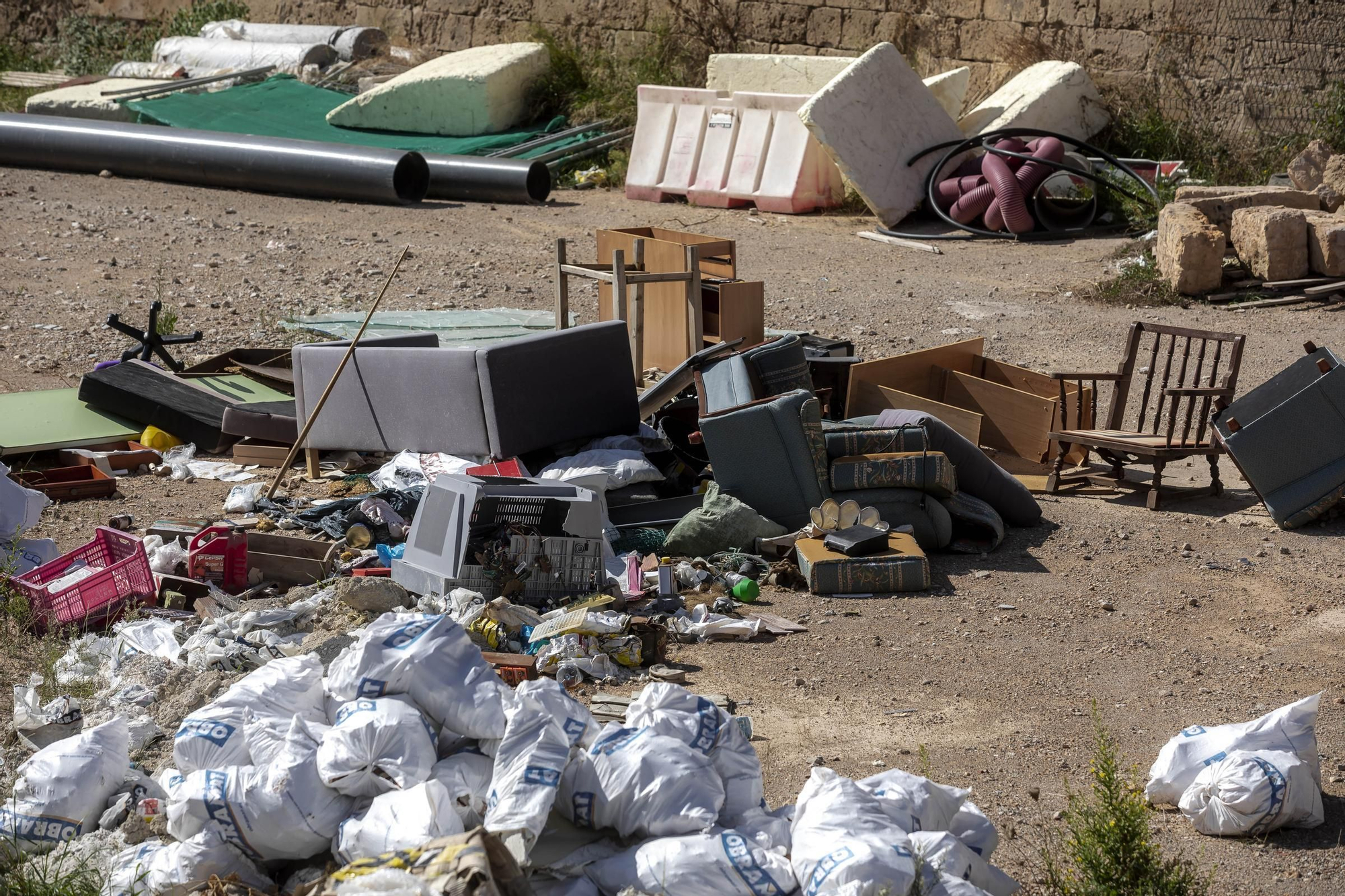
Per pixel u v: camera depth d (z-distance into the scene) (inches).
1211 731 170.6
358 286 530.0
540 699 147.1
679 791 135.6
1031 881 150.4
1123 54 746.8
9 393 369.7
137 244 597.9
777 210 723.4
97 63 1162.6
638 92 778.2
